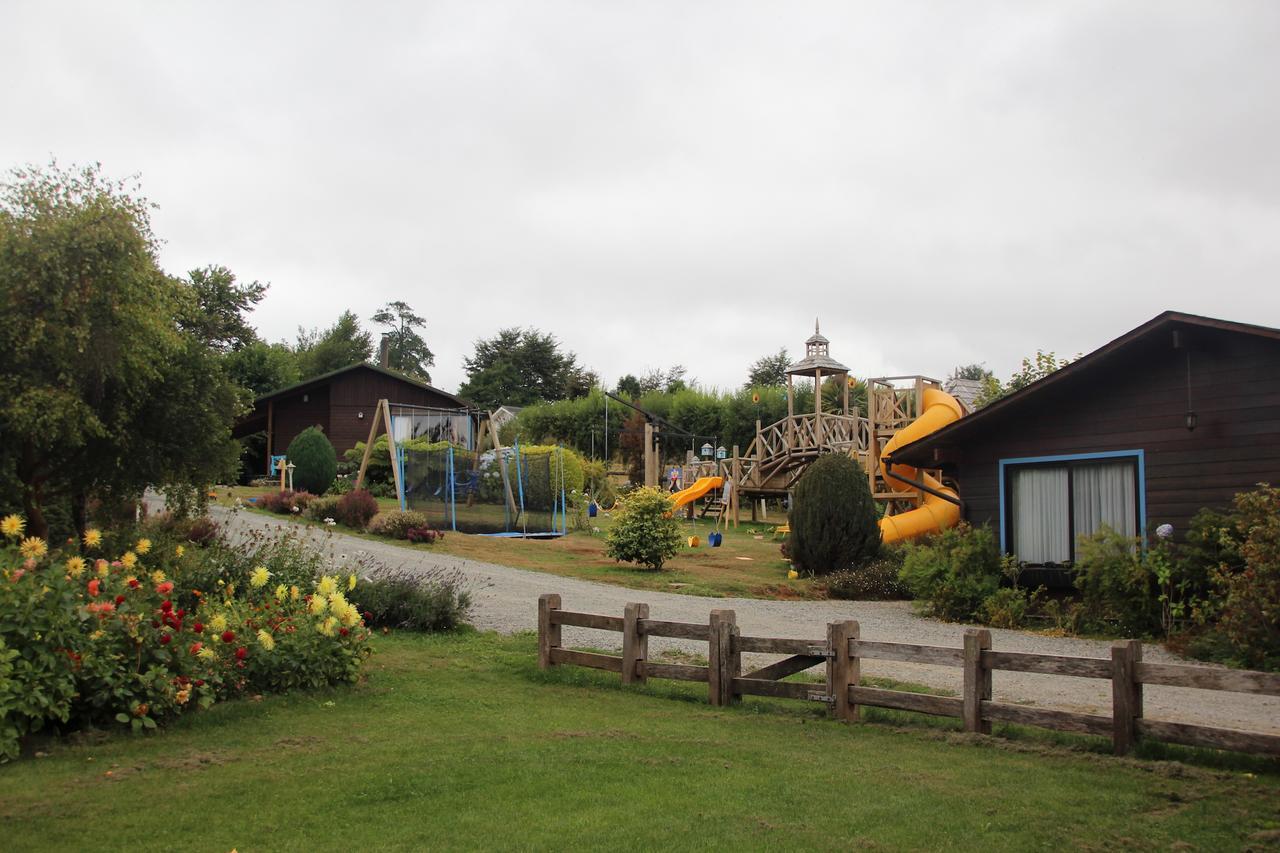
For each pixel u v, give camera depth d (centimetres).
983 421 1582
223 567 1147
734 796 568
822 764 640
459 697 855
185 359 1262
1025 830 504
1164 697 941
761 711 818
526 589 1673
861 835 500
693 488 3700
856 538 1983
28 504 1183
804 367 3422
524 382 8231
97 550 1130
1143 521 1398
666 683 940
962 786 586
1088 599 1373
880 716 785
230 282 5588
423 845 487
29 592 671
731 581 1897
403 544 2245
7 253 1054
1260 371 1301
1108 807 541
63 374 1075
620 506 2144
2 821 510
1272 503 1140
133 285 1137
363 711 789
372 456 3772
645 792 576
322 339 8206
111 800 547
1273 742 590
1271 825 509
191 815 525
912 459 1727
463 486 2811
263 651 820
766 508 4181
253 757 641
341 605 873
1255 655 1077
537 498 2866
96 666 689
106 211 1115
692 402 5006
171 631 738
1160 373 1399
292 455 3534
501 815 533
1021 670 698
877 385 2797
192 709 755
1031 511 1545
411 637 1159
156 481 1259
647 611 916
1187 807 541
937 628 1400
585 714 799
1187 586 1269
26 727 651
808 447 3347
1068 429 1501
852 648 783
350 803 550
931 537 1798
